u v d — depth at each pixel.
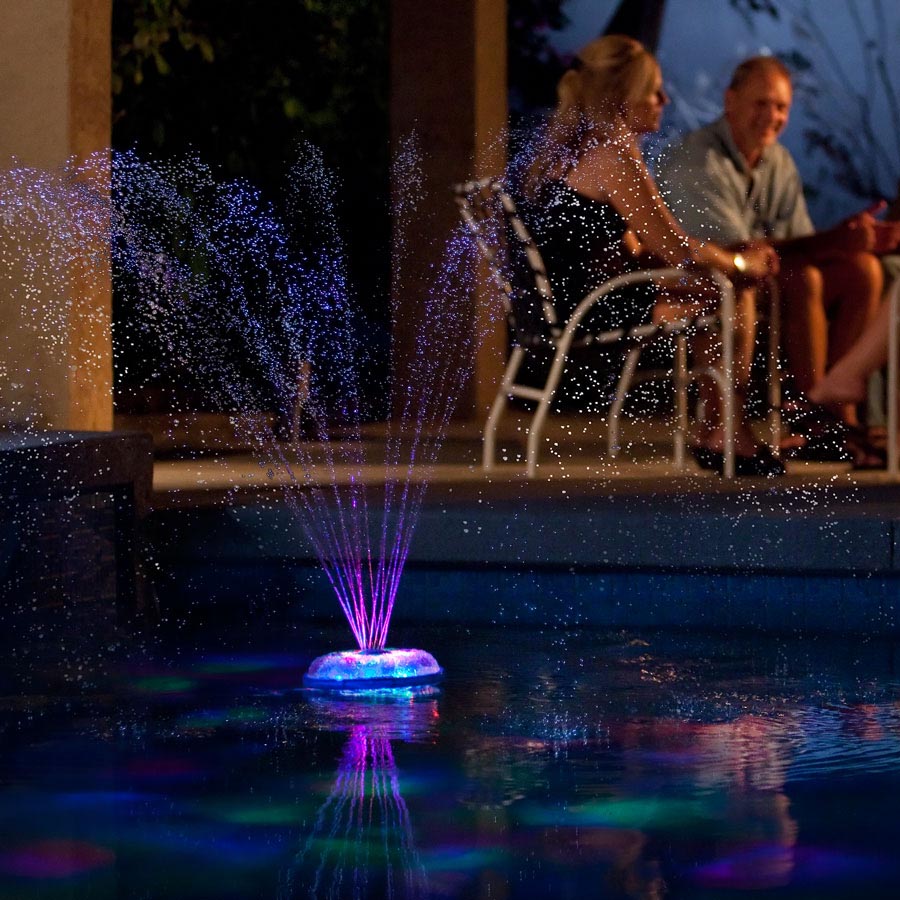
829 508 5.65
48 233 7.19
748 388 7.46
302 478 7.42
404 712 4.12
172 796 3.24
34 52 7.19
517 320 7.57
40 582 5.25
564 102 7.52
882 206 7.94
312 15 13.04
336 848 2.84
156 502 6.20
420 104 11.28
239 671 4.76
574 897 2.55
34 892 2.60
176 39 12.48
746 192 8.45
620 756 3.58
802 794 3.21
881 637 5.33
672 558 5.59
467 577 5.78
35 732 3.89
